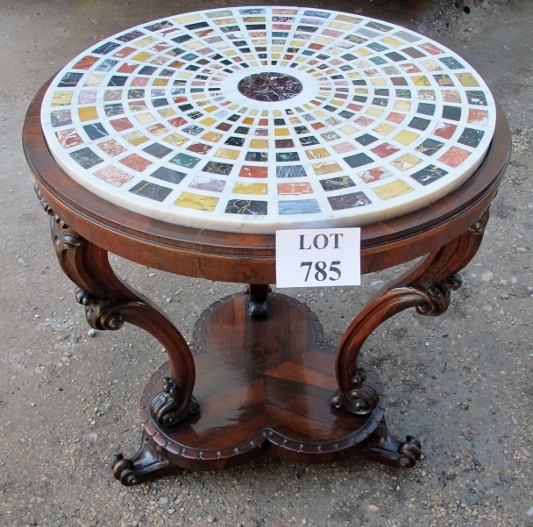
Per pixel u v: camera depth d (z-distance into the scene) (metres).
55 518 1.43
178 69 1.36
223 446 1.41
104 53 1.44
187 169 1.03
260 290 1.76
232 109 1.21
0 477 1.50
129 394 1.71
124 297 1.26
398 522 1.41
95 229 1.00
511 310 1.96
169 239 0.93
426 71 1.36
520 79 3.22
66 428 1.62
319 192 0.98
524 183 2.52
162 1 4.13
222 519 1.42
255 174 1.02
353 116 1.18
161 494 1.47
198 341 1.72
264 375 1.61
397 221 0.96
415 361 1.79
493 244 2.22
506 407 1.66
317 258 0.94
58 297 2.04
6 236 2.30
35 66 3.42
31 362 1.81
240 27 1.59
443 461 1.53
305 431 1.44
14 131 2.88
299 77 1.33
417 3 3.90
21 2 4.17
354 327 1.32
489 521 1.41
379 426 1.47
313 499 1.45
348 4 3.95
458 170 1.03
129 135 1.12
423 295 1.23
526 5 3.92
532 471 1.50
